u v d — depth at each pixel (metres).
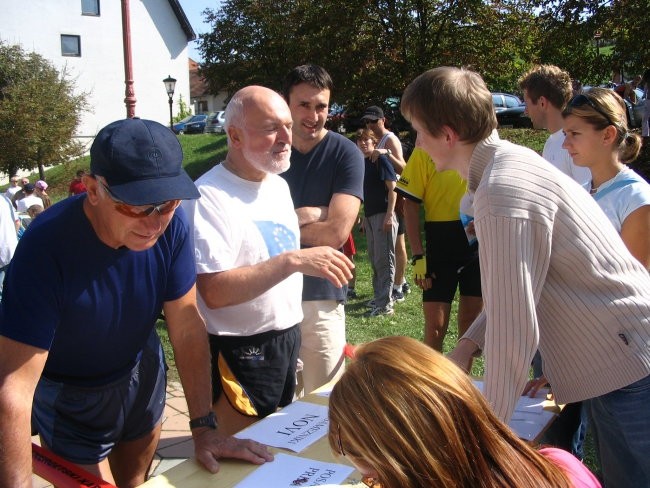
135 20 32.09
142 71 32.66
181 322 1.91
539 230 1.50
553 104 3.21
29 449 1.52
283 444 1.72
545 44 12.71
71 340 1.74
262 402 2.25
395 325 5.33
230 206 2.13
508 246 1.48
